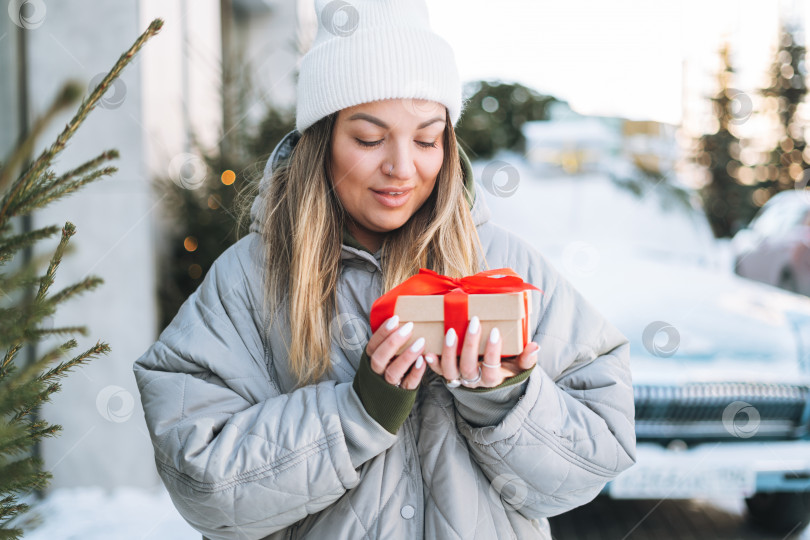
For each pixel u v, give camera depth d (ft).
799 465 8.34
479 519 3.63
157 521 8.92
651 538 9.02
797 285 13.85
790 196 16.76
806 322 9.37
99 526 8.77
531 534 3.91
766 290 10.69
